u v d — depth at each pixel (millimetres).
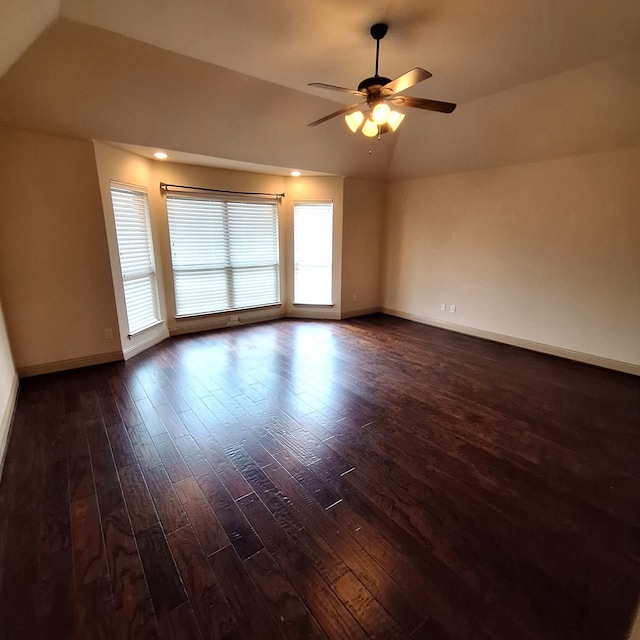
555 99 3377
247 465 2283
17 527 1790
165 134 3621
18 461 2311
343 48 2695
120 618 1364
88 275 3686
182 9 2238
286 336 5062
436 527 1805
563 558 1635
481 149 4383
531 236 4352
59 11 2264
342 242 5750
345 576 1543
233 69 3041
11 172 3184
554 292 4227
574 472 2227
